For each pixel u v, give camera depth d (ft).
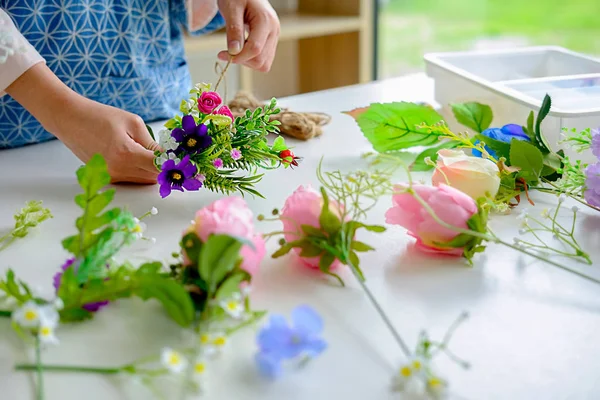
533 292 2.03
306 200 2.07
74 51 3.59
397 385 1.56
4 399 1.58
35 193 2.78
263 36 3.57
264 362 1.69
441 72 3.77
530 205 2.65
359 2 7.67
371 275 2.11
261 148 2.81
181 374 1.64
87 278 1.78
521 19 7.62
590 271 2.15
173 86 4.02
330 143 3.41
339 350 1.76
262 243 1.97
